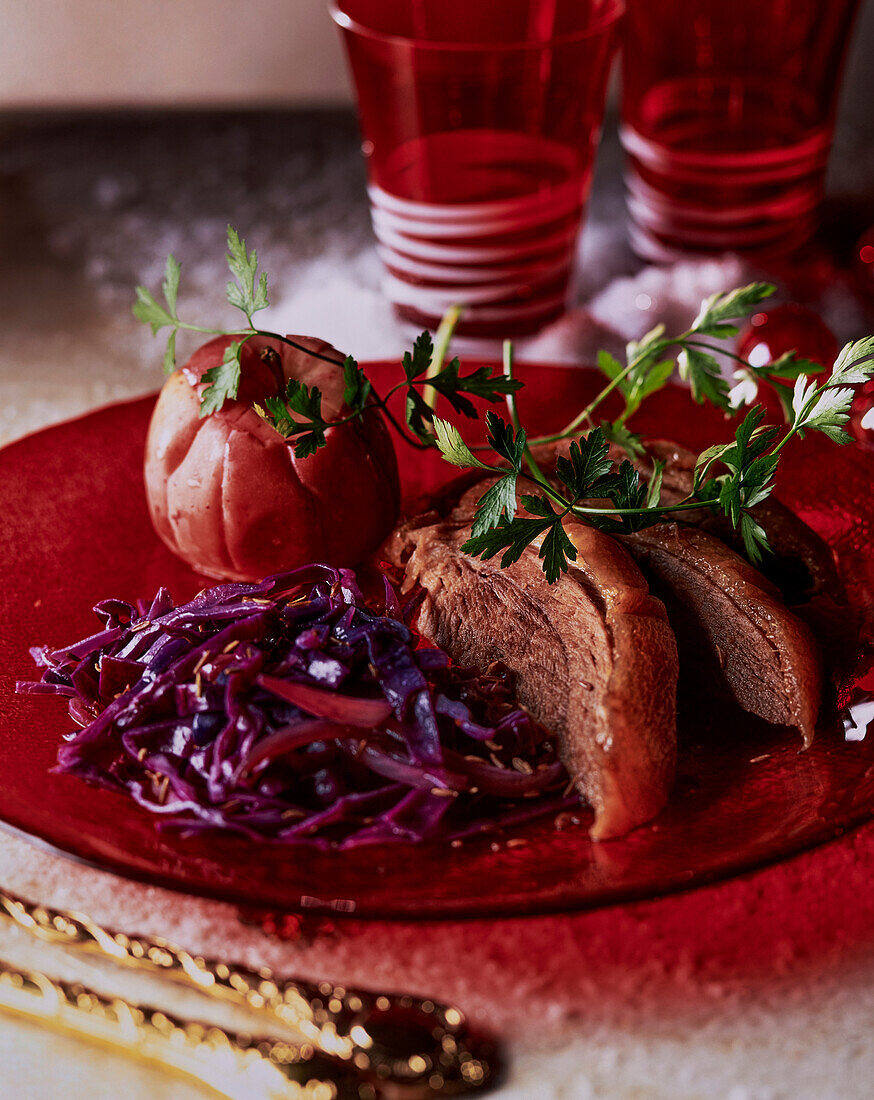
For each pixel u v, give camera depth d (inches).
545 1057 18.1
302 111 34.6
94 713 20.5
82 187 32.2
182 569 22.9
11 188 32.1
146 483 22.7
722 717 20.9
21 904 19.0
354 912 18.5
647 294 27.7
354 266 29.7
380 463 22.6
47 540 22.9
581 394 24.5
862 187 31.6
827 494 22.9
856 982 18.4
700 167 28.3
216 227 31.0
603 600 20.5
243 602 20.9
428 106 25.7
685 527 21.5
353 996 18.3
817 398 20.4
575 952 18.6
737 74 27.5
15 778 19.6
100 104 34.7
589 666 20.3
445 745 20.1
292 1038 18.2
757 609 20.7
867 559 22.3
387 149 26.5
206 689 19.9
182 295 29.0
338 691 20.0
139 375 27.4
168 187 32.2
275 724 19.8
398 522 22.9
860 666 21.1
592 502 21.7
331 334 27.7
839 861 19.1
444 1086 17.9
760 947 18.6
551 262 27.2
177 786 19.6
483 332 27.5
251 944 18.7
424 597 21.6
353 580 21.0
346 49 26.3
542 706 20.7
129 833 19.2
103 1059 18.3
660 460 22.4
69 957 18.8
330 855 19.2
